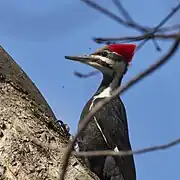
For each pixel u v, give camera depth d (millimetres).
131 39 5848
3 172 9055
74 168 9414
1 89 10609
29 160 9242
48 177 9117
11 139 9453
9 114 9922
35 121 10102
